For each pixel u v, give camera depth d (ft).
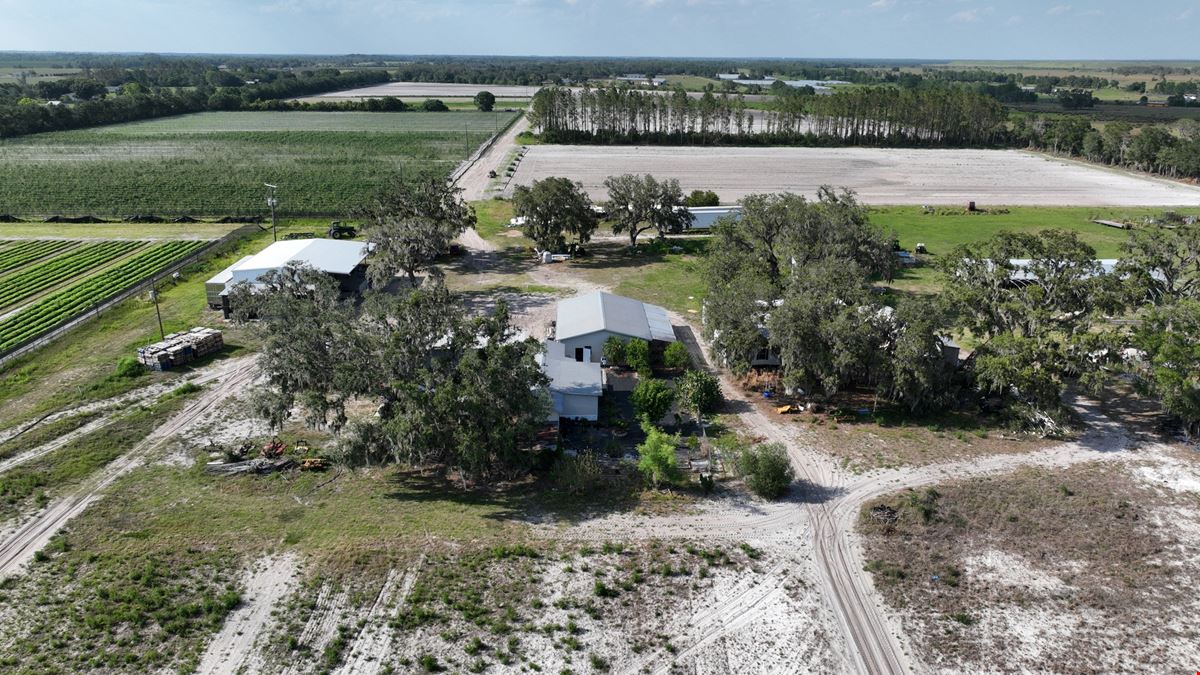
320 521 123.13
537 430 148.36
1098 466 140.87
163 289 240.53
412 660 95.04
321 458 141.90
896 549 117.80
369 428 129.39
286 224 327.06
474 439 125.49
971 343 198.80
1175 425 155.94
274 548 115.75
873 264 219.20
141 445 147.13
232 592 105.50
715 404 166.91
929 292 240.73
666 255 287.69
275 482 135.13
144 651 95.45
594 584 109.19
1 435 149.38
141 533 118.62
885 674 94.48
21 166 446.60
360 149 523.29
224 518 123.54
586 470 132.26
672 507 128.98
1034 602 106.63
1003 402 164.76
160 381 175.94
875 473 139.44
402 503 129.59
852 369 161.58
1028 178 461.78
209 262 267.80
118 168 444.96
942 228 334.03
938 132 602.03
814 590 108.99
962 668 95.40
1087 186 437.99
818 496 132.36
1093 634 100.73
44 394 169.17
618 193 288.10
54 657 94.02
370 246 255.50
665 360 184.24
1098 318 166.50
